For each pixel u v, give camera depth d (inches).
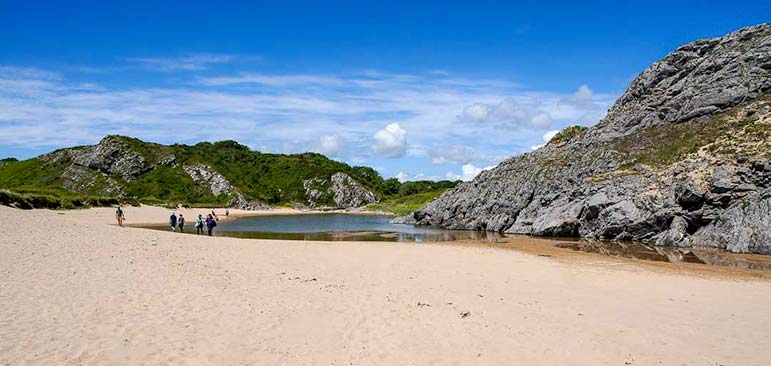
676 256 1181.1
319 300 610.9
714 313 581.3
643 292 707.4
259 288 666.2
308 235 1914.4
